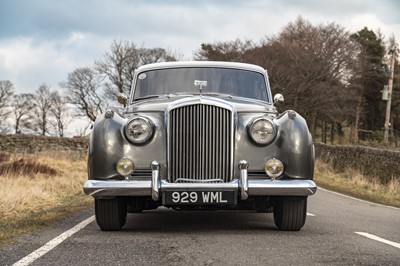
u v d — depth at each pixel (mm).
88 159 6527
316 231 6805
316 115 56562
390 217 9406
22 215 8758
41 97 83750
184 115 6250
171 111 6270
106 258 4965
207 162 6230
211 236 6230
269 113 6812
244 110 6660
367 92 69125
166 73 8031
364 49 63344
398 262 4859
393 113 72750
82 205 10250
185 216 8422
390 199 15445
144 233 6484
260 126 6332
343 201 12867
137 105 7379
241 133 6383
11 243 5773
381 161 20922
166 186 6105
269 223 7590
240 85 7930
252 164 6324
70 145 39625
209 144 6230
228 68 8094
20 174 16109
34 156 26734
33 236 6250
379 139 60844
